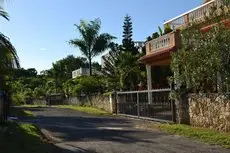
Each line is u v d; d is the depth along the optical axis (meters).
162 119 19.88
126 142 13.52
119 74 35.41
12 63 14.13
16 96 52.56
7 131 13.88
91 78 45.28
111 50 46.06
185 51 16.39
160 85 31.28
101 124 20.50
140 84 33.03
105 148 12.43
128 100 25.55
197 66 15.80
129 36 54.94
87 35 53.75
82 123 21.23
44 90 64.81
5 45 13.52
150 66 27.81
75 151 12.09
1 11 13.74
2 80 18.73
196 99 16.50
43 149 12.12
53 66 82.19
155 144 12.75
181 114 17.86
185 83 17.34
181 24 25.77
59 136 15.82
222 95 14.67
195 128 15.58
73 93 46.66
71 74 81.69
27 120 23.41
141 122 20.84
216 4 18.72
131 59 34.50
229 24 15.33
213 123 15.33
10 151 11.16
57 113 30.81
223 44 14.45
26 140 13.44
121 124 20.20
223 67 14.58
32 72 99.31
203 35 15.42
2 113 17.53
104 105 33.28
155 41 26.23
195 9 23.14
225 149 11.35
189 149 11.51
